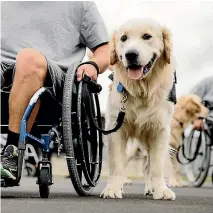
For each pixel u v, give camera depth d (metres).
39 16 3.48
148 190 3.75
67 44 3.49
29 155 6.41
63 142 3.08
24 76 2.97
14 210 2.33
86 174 3.08
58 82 3.07
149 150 3.47
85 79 3.07
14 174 2.89
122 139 3.34
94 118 3.26
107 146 3.31
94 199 2.99
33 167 7.13
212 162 5.84
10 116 2.99
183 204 2.80
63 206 2.52
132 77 3.13
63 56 3.47
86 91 3.12
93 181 3.29
